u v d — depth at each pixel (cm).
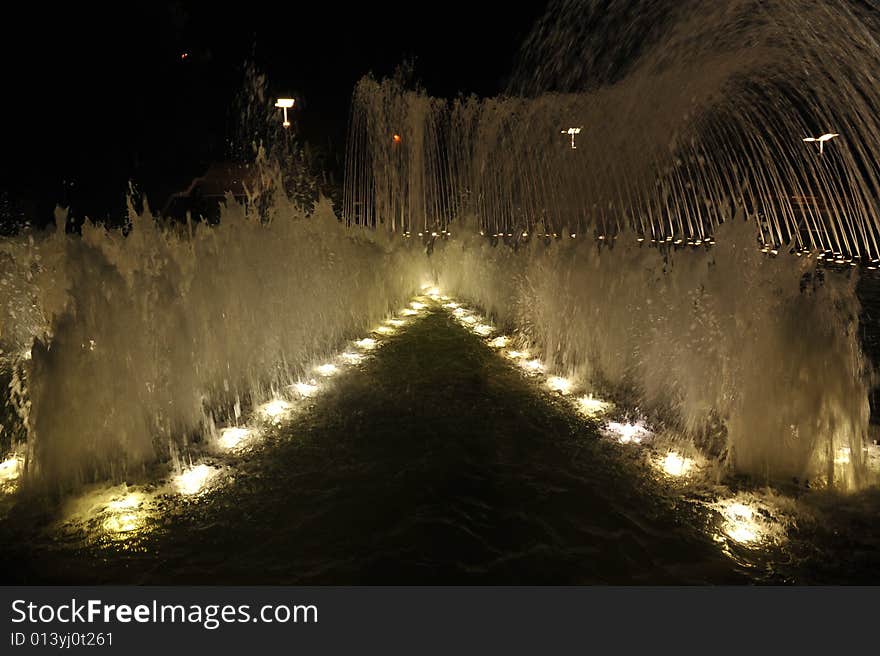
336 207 1396
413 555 228
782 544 236
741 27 1012
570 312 466
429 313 700
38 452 273
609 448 322
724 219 336
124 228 1196
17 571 220
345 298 579
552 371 464
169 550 232
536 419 364
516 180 1328
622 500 268
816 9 923
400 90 1259
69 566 222
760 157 1368
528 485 282
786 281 310
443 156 1284
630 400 397
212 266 398
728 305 314
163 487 280
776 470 289
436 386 426
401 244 820
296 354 469
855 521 250
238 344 403
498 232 1269
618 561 225
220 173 1608
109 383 293
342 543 236
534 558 227
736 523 250
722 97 1222
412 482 284
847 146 1219
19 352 513
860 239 1170
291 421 361
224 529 245
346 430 347
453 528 245
